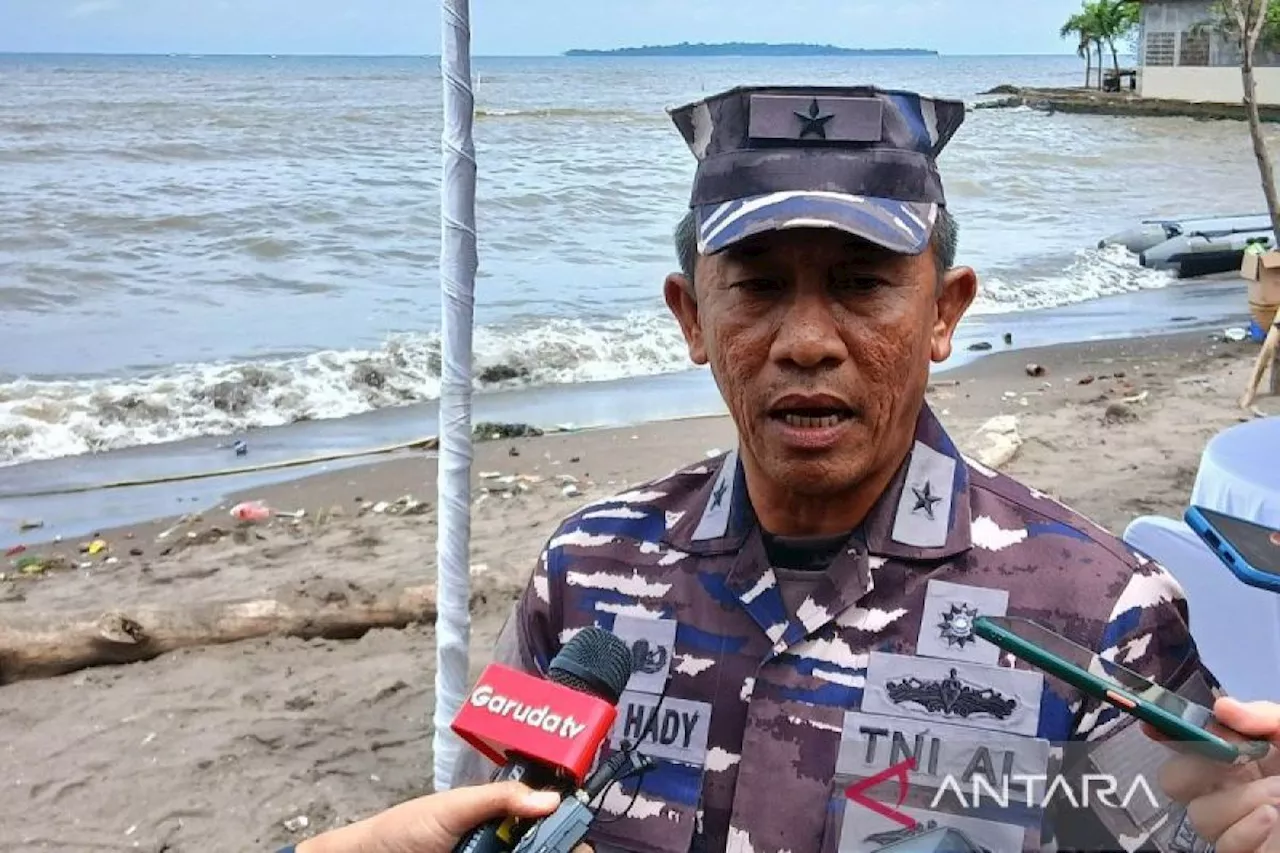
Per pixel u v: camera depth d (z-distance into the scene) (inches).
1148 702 50.4
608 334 495.8
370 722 194.5
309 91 3235.7
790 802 59.3
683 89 3700.8
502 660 71.0
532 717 53.6
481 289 597.0
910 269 60.0
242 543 281.3
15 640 211.8
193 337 498.6
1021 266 685.3
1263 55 1807.3
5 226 736.3
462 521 152.9
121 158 1226.6
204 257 680.4
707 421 383.6
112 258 665.6
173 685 207.3
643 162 1239.5
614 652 59.4
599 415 399.5
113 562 272.2
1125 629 58.3
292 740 189.9
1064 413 365.7
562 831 51.0
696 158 63.0
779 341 59.1
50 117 1829.5
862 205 57.3
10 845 166.1
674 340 493.0
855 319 59.1
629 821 62.1
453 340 148.1
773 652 61.1
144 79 4500.5
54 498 323.0
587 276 636.7
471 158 143.0
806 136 58.9
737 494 65.1
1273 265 445.7
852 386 58.9
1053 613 58.7
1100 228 850.1
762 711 60.8
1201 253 663.1
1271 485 116.7
